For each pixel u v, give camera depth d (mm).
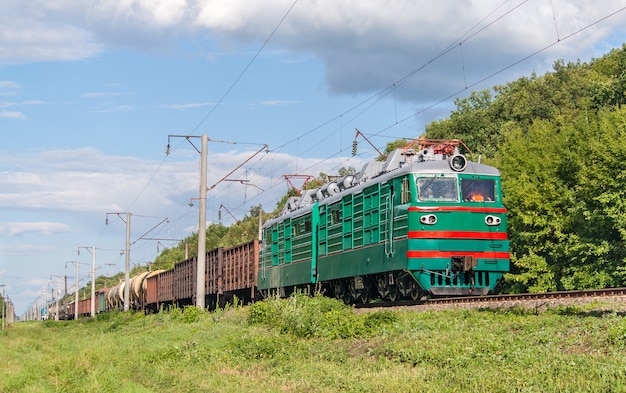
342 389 13141
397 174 22672
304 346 19047
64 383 16547
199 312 35594
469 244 21781
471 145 58344
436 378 12711
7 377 17844
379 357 15703
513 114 58531
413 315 19500
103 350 23625
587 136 31797
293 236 32094
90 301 87250
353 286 26734
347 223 26312
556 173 31766
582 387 10492
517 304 18969
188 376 16312
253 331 23109
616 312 15266
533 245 31375
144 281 64750
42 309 151125
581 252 28391
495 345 13977
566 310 16797
